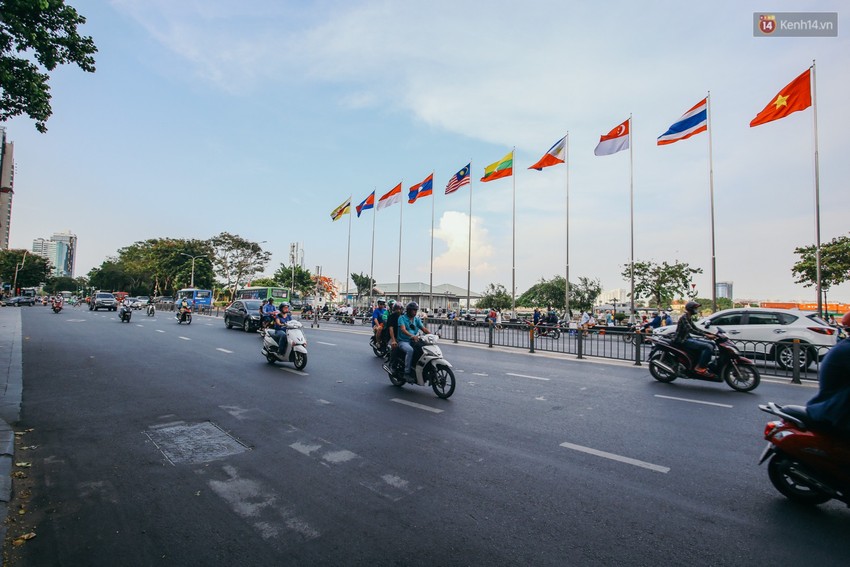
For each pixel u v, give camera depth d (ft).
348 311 118.32
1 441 16.40
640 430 19.47
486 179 87.61
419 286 213.05
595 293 157.28
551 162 77.82
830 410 12.35
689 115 66.49
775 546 10.48
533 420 21.01
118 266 281.33
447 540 10.66
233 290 227.40
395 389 27.86
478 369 36.17
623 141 72.18
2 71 30.96
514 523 11.47
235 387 27.73
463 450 16.84
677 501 12.76
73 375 30.83
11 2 30.42
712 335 29.35
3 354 38.99
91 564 9.66
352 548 10.30
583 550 10.24
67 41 34.40
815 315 37.91
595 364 39.50
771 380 32.65
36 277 284.61
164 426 19.62
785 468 12.91
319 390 27.30
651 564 9.72
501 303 190.29
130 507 12.26
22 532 10.93
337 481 14.02
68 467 15.02
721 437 18.56
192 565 9.65
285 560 9.84
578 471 14.88
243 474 14.52
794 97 52.95
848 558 10.01
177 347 46.91
